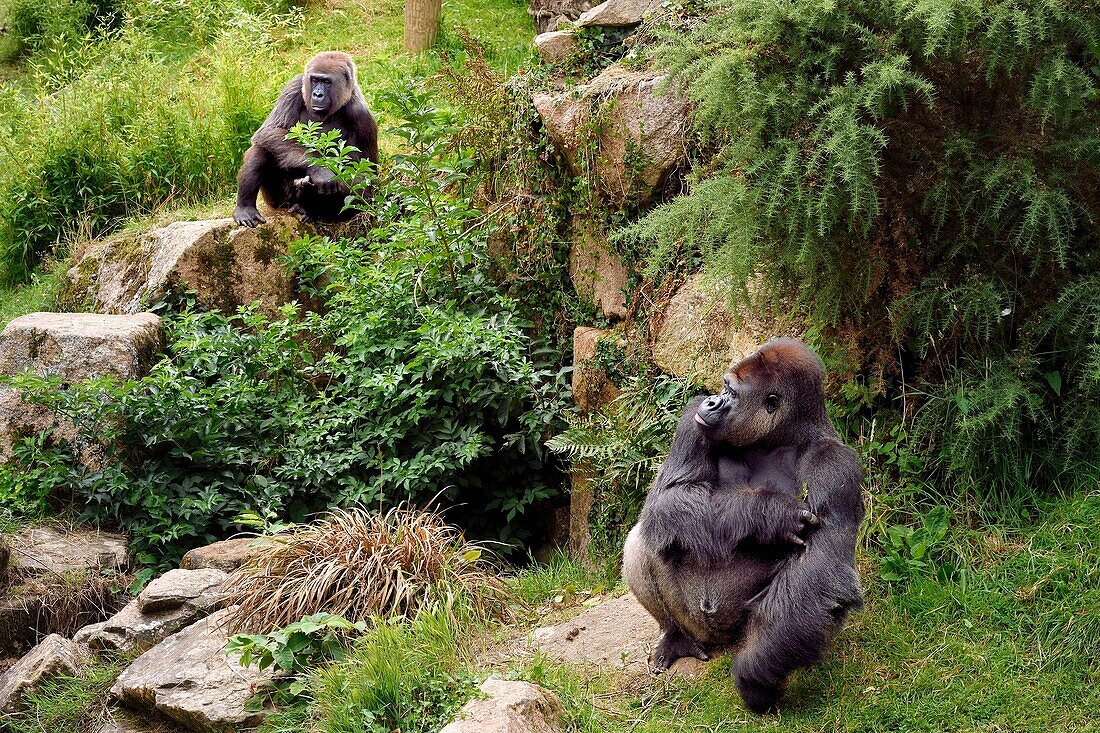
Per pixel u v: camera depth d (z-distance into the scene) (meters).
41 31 16.39
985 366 5.42
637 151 7.48
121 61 13.05
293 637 5.48
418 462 7.48
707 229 5.72
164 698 5.57
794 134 5.41
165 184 11.81
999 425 5.31
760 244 5.60
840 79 5.38
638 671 5.05
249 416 8.02
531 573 6.75
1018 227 5.25
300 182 9.49
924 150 5.26
